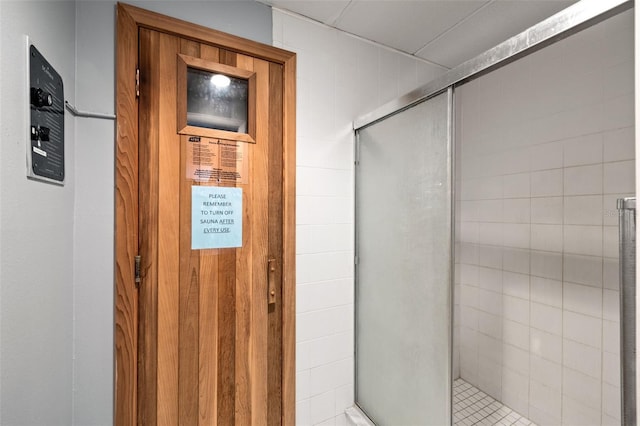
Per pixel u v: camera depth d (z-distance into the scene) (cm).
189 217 125
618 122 134
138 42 116
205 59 129
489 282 194
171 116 122
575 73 150
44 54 84
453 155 116
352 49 168
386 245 151
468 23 158
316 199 157
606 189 138
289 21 149
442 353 121
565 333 154
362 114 171
